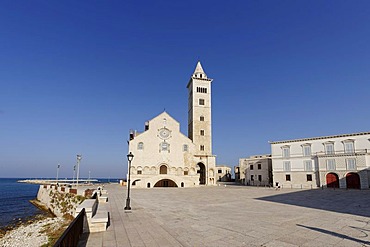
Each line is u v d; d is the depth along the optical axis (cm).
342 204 2567
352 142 5603
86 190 3825
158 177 6431
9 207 5603
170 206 2412
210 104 8531
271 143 6950
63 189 4550
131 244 1102
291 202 2786
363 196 3538
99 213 1528
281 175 6638
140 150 6862
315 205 2491
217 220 1647
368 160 5262
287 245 1066
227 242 1120
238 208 2262
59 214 4147
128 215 1862
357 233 1263
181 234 1270
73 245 948
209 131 8319
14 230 3192
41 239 2392
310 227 1411
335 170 5669
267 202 2795
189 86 9062
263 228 1395
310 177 6122
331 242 1102
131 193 4125
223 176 11681
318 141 6112
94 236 1235
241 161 9575
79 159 6328
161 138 7081
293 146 6512
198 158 7600
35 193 9962
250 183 8200
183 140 7281
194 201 2905
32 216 4462
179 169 7094
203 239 1174
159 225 1493
